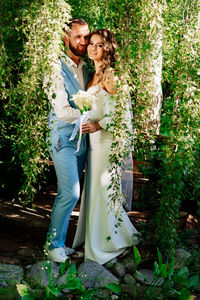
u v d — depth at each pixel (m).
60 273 2.64
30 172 2.97
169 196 3.10
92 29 3.72
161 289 2.74
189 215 3.92
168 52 3.82
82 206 3.37
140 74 3.13
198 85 2.91
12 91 2.99
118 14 3.05
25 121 2.86
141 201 3.81
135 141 3.19
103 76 3.06
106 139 3.17
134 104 3.22
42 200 4.32
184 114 2.84
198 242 3.78
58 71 2.73
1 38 3.04
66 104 3.02
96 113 3.12
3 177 4.35
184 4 3.03
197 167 3.10
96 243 3.21
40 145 3.04
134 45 2.99
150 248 3.34
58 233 3.17
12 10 3.03
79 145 3.03
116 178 3.01
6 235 3.74
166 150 3.08
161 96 4.06
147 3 2.92
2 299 2.55
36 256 3.31
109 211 3.10
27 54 2.74
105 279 2.89
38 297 2.50
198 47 2.93
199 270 3.05
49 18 2.67
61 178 3.14
